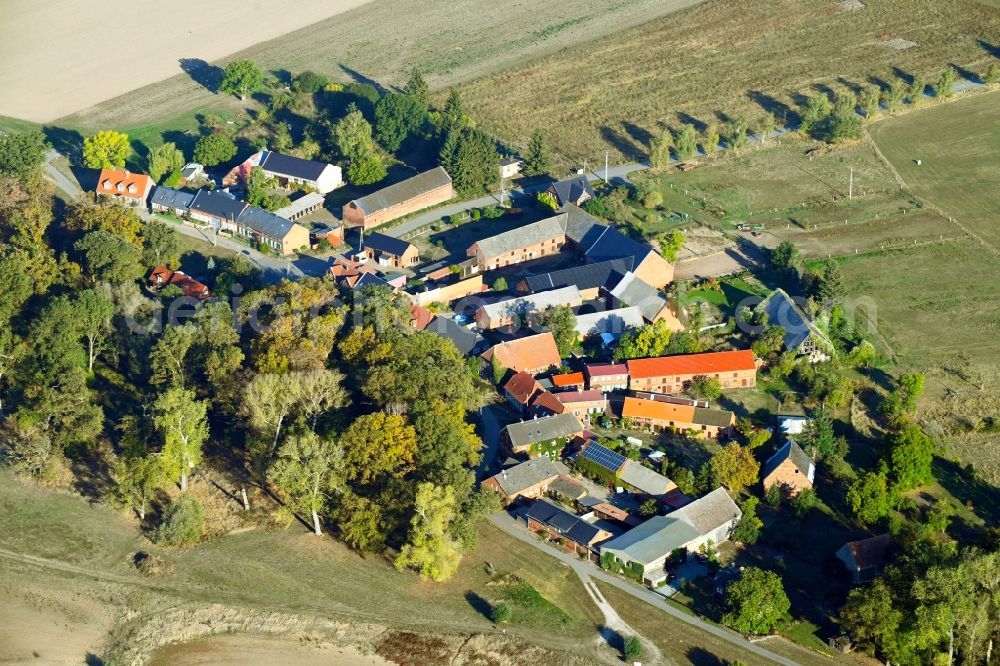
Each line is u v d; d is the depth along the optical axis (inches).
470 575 7111.2
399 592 6978.4
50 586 7037.4
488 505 7308.1
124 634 6688.0
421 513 6929.1
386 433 7401.6
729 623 6702.8
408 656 6530.5
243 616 6806.1
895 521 7317.9
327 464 7244.1
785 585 7057.1
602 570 7160.4
